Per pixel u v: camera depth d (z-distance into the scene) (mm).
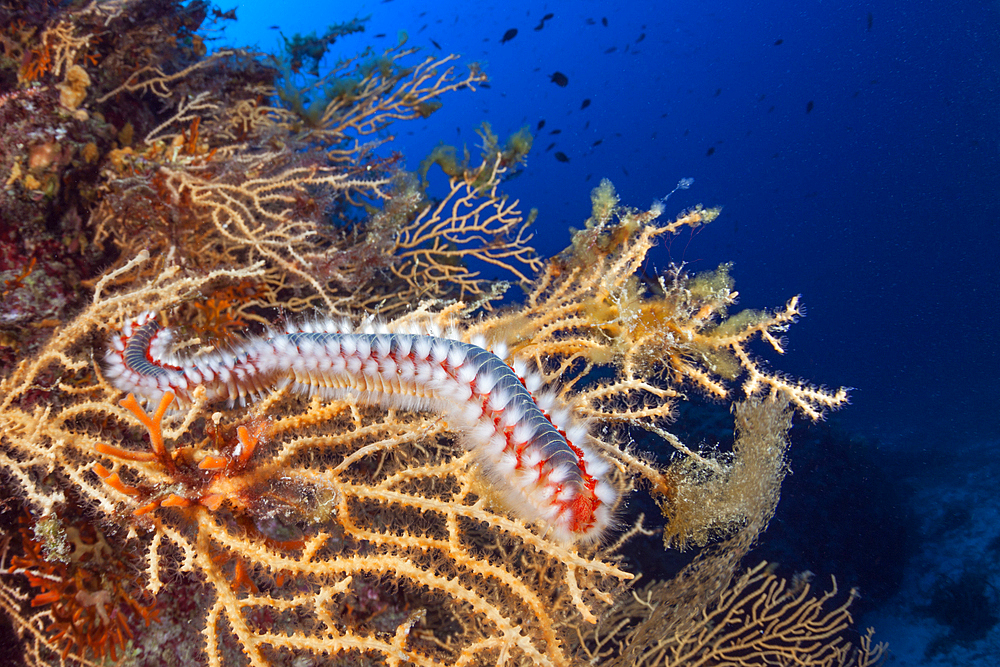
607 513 199
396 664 190
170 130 363
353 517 283
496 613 191
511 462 199
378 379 224
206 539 203
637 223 274
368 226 380
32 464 214
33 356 252
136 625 236
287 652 253
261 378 233
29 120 274
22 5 290
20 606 227
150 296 267
